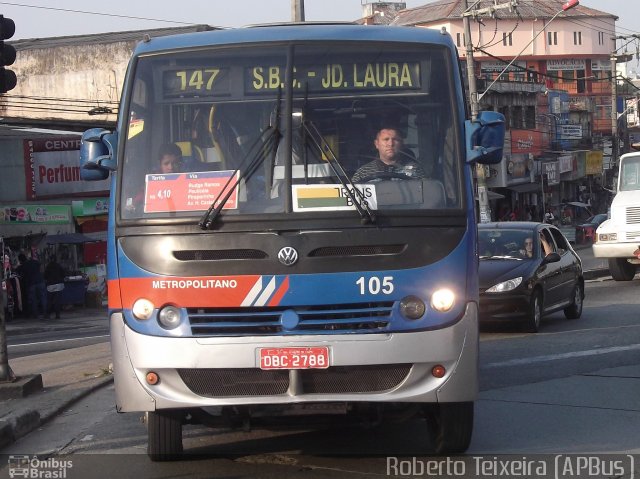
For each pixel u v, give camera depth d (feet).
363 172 22.86
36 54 166.71
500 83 212.23
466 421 24.18
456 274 22.49
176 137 23.50
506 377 36.65
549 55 319.06
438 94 23.71
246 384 22.30
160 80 23.97
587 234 180.34
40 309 89.40
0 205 99.86
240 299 22.09
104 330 74.23
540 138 228.43
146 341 22.31
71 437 29.12
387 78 23.73
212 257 22.38
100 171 23.85
